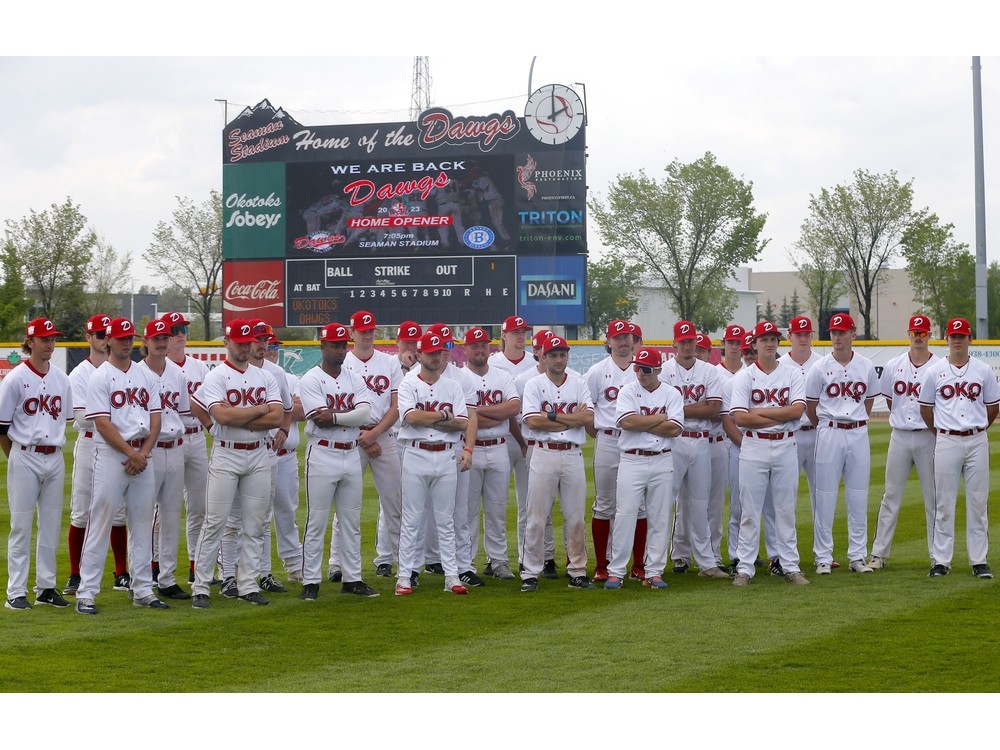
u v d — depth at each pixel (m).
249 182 26.34
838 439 10.15
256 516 9.14
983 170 30.25
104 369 8.75
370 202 25.91
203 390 9.05
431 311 25.80
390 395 10.30
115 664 7.10
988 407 9.90
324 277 26.17
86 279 45.62
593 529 10.37
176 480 9.38
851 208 46.84
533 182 25.23
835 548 11.82
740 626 8.05
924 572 10.21
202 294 49.00
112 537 9.90
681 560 10.75
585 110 24.95
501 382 10.27
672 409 9.62
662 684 6.57
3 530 12.73
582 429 9.74
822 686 6.50
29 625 8.22
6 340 41.81
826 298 50.31
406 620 8.40
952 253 49.53
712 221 44.97
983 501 9.89
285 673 6.88
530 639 7.73
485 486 10.32
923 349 10.21
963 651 7.26
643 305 57.31
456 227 25.56
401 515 9.77
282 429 10.04
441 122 25.56
